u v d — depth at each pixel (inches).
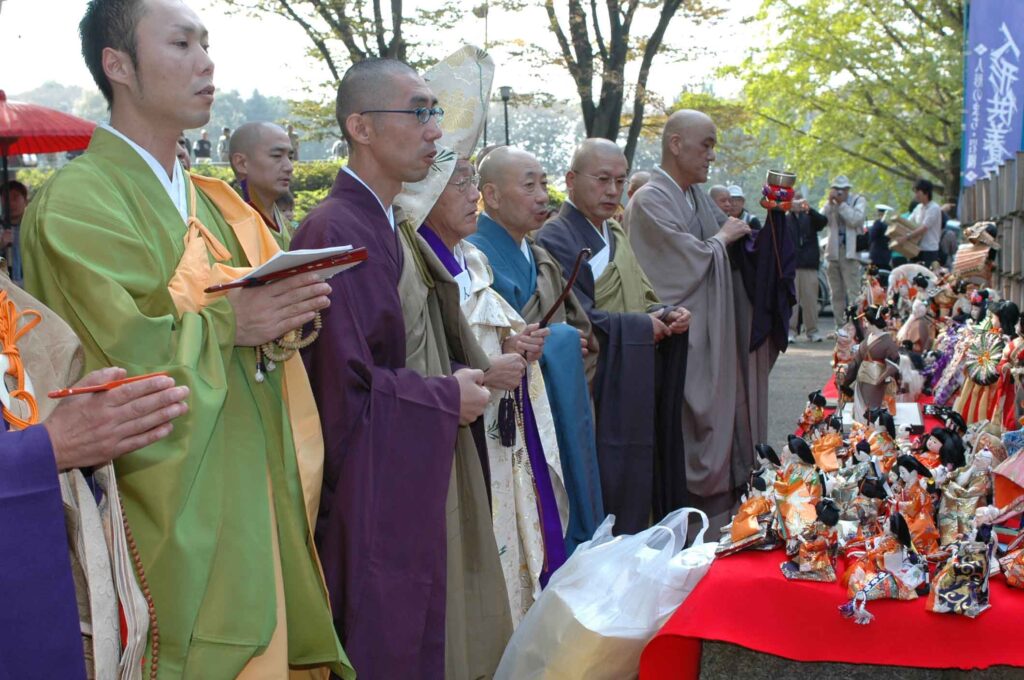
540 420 157.9
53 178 97.2
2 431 76.9
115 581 85.4
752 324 216.1
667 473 194.5
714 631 112.3
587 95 652.1
